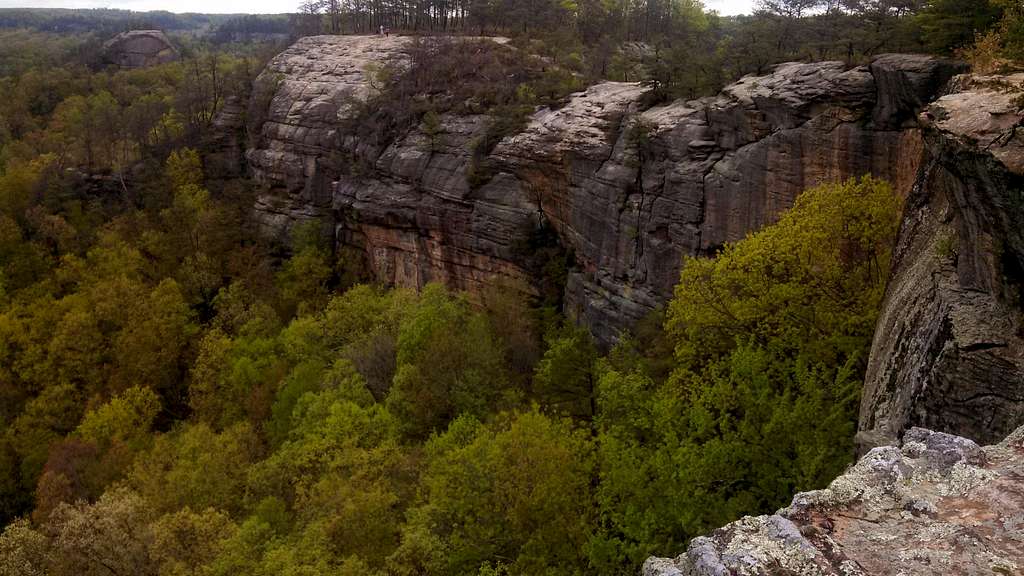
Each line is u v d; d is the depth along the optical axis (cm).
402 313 4784
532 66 6531
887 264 2325
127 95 11519
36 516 4084
